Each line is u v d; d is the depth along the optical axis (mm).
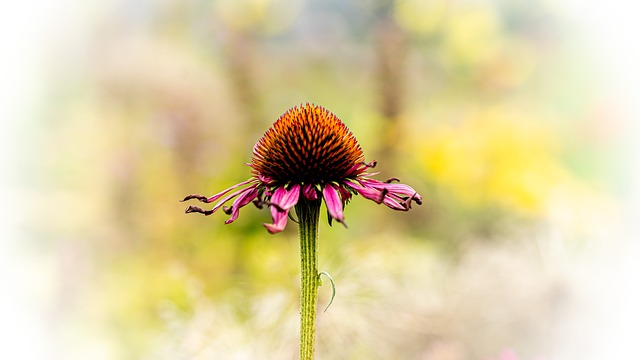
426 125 1006
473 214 895
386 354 621
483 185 909
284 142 539
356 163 542
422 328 634
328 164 534
